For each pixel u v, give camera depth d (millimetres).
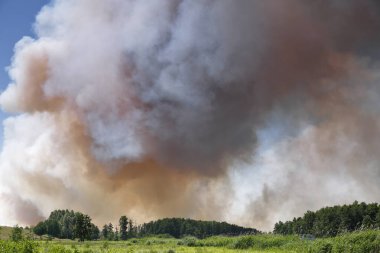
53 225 172250
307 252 68750
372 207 130250
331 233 123375
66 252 43312
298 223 146125
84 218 139750
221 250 72000
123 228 199500
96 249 55031
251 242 88312
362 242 62562
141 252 56688
